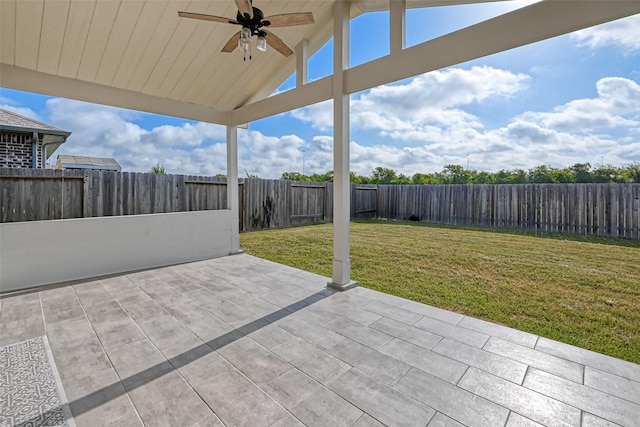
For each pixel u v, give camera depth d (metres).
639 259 5.25
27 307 3.29
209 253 5.59
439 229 8.95
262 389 1.98
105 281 4.20
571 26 2.26
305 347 2.49
